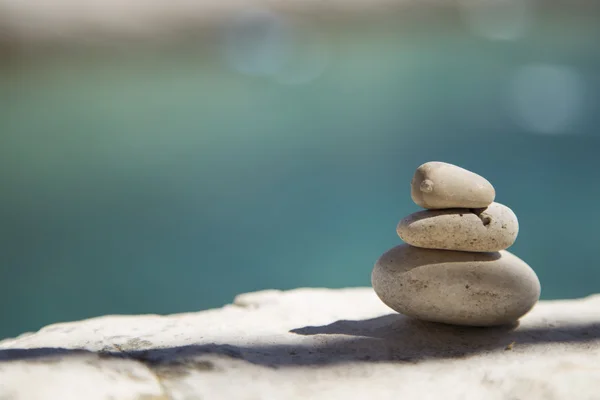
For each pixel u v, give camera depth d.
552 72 3.23
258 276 1.75
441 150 2.56
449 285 0.86
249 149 2.60
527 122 2.77
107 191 2.21
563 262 1.79
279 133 2.73
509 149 2.53
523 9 4.14
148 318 0.91
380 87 3.22
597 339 0.86
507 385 0.79
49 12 3.42
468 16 4.12
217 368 0.81
